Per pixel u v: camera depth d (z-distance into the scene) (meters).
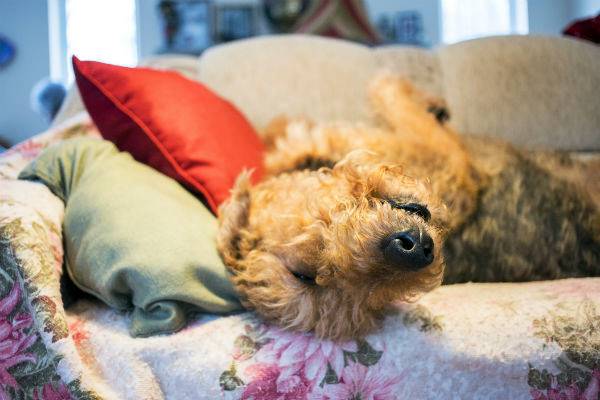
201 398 0.87
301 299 0.98
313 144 1.42
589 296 0.98
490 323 0.92
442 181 1.36
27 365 0.88
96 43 4.28
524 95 1.82
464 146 1.54
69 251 1.05
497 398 0.89
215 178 1.22
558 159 1.53
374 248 0.87
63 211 1.11
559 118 1.81
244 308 1.06
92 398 0.84
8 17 4.05
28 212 0.98
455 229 1.34
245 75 1.88
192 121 1.27
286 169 1.40
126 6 4.29
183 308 0.98
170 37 4.03
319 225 0.99
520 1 4.58
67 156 1.18
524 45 1.87
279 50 1.93
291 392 0.87
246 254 1.07
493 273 1.32
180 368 0.89
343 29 3.64
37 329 0.88
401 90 1.65
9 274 0.91
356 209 0.96
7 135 4.08
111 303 0.99
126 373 0.88
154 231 0.98
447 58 1.94
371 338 0.93
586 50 1.88
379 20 4.38
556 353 0.89
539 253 1.34
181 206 1.08
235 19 4.13
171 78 1.38
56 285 0.93
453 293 1.10
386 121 1.59
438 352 0.89
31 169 1.17
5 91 4.06
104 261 0.97
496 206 1.41
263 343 0.93
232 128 1.41
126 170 1.13
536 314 0.93
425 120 1.56
